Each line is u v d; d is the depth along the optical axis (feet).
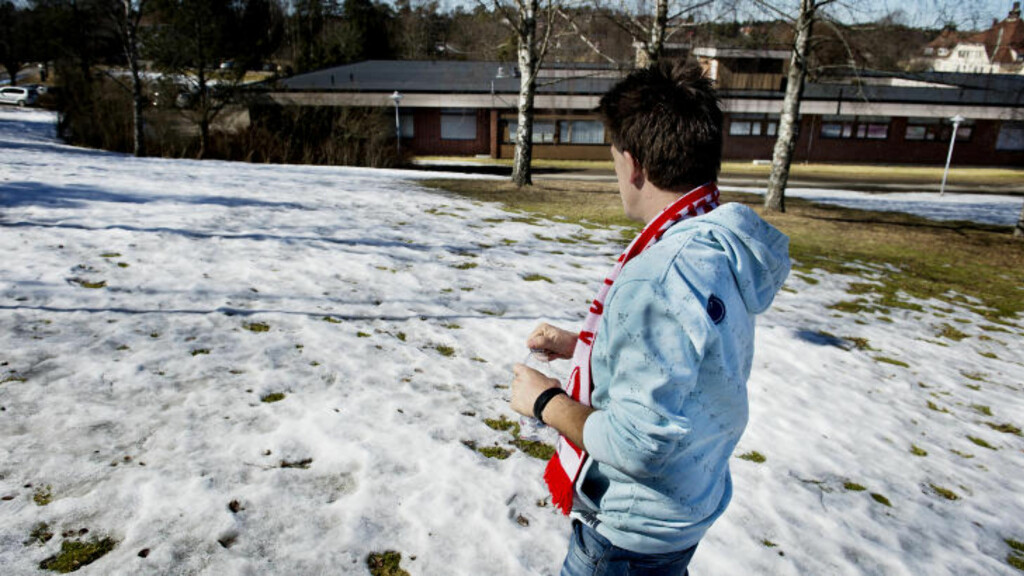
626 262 4.33
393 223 31.71
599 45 55.01
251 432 11.01
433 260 24.88
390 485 10.02
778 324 22.20
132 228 23.77
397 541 8.77
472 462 11.04
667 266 3.87
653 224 4.29
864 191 77.82
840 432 14.60
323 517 9.01
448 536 9.02
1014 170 116.06
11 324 14.08
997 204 67.46
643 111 4.23
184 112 82.89
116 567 7.52
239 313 16.56
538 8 54.08
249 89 86.99
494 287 22.24
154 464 9.71
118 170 43.60
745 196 62.44
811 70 48.52
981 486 12.95
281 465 10.16
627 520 4.23
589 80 114.62
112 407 11.25
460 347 16.48
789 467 12.70
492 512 9.70
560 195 51.75
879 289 29.01
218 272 19.81
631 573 4.47
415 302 19.43
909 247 39.99
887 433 14.88
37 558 7.50
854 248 38.52
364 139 89.40
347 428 11.55
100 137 83.82
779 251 4.42
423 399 13.24
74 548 7.76
